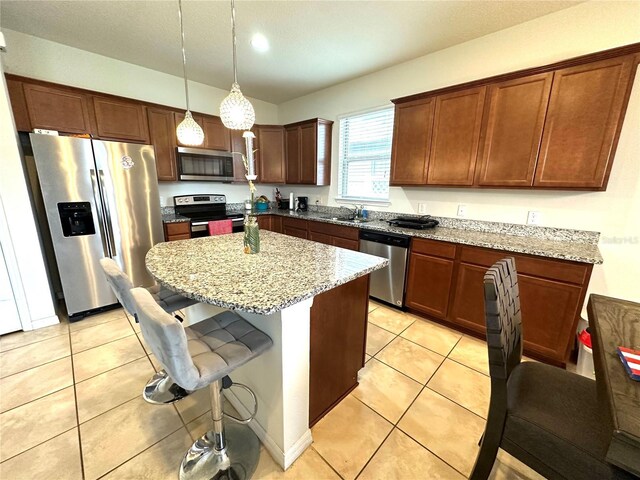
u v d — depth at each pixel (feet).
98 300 8.71
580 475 2.57
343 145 12.89
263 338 3.83
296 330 3.84
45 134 7.40
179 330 2.56
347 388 5.49
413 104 8.93
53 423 4.79
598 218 6.82
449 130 8.24
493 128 7.41
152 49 9.29
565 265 5.96
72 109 8.79
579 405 3.07
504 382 2.93
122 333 7.69
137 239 9.29
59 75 9.11
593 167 6.13
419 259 8.49
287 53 9.35
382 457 4.27
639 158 6.18
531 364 3.86
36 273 7.74
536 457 2.85
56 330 7.82
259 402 4.40
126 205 8.91
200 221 11.16
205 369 3.12
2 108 6.91
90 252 8.40
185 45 8.97
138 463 4.14
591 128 6.05
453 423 4.89
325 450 4.37
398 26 7.66
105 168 8.36
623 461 1.87
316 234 12.03
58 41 8.86
